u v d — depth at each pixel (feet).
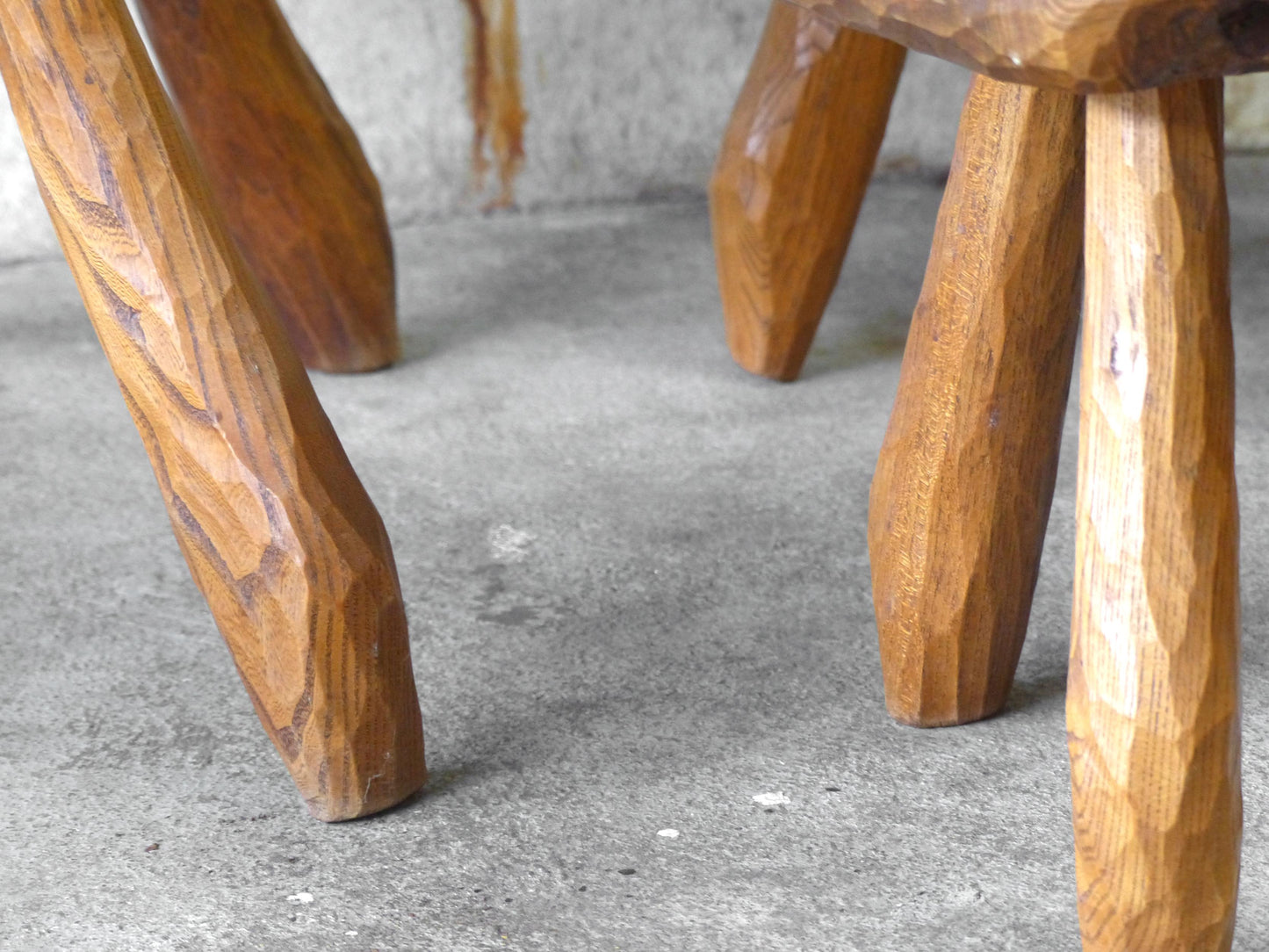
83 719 4.66
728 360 6.34
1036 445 4.35
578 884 4.19
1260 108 8.96
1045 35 3.49
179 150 4.12
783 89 5.71
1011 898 4.12
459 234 8.20
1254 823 4.25
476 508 5.43
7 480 5.63
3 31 4.07
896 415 4.45
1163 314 3.64
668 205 8.72
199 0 5.64
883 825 4.29
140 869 4.26
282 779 4.48
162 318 4.10
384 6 7.86
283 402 4.17
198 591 5.11
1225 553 3.68
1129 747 3.71
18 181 7.72
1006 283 4.25
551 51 8.20
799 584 5.04
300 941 4.09
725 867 4.21
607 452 5.69
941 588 4.42
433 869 4.24
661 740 4.53
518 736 4.57
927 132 8.91
